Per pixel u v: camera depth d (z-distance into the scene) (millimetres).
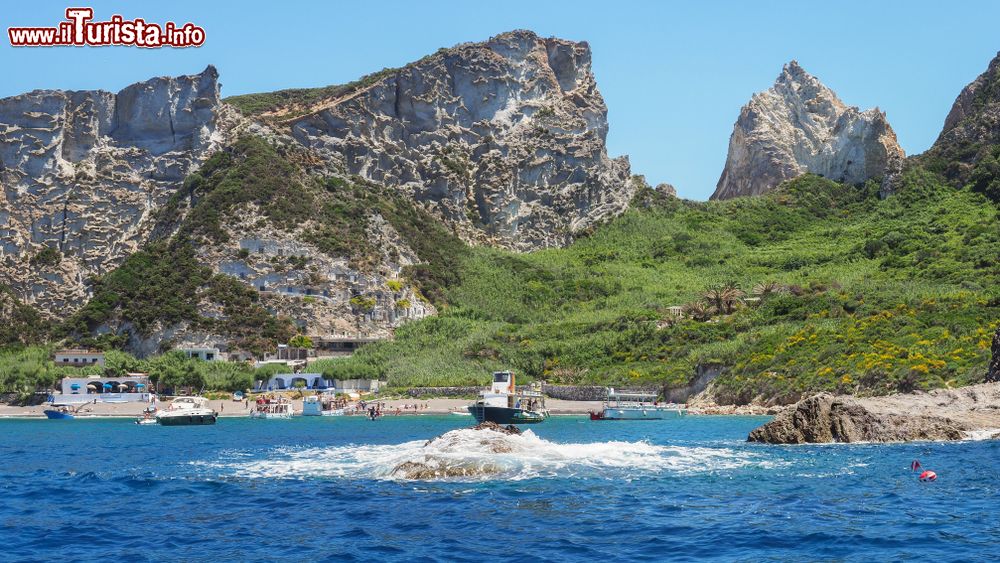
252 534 32594
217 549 30656
